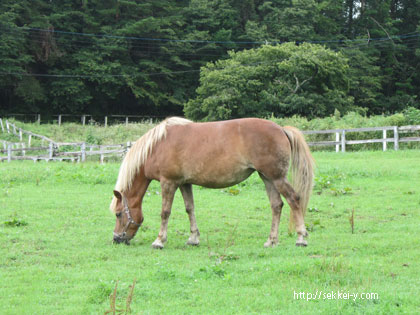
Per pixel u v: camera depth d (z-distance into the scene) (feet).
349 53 172.65
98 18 166.50
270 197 25.02
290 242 25.77
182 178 25.49
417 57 189.16
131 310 16.43
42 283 19.61
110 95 159.43
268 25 180.45
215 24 181.06
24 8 145.38
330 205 35.60
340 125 82.12
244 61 134.51
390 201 36.19
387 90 190.19
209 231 29.35
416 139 67.41
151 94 167.53
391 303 16.06
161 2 174.81
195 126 25.54
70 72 154.51
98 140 105.91
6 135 109.29
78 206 35.42
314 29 190.19
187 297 17.84
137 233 28.89
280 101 127.03
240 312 16.03
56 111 162.81
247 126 24.40
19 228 28.86
